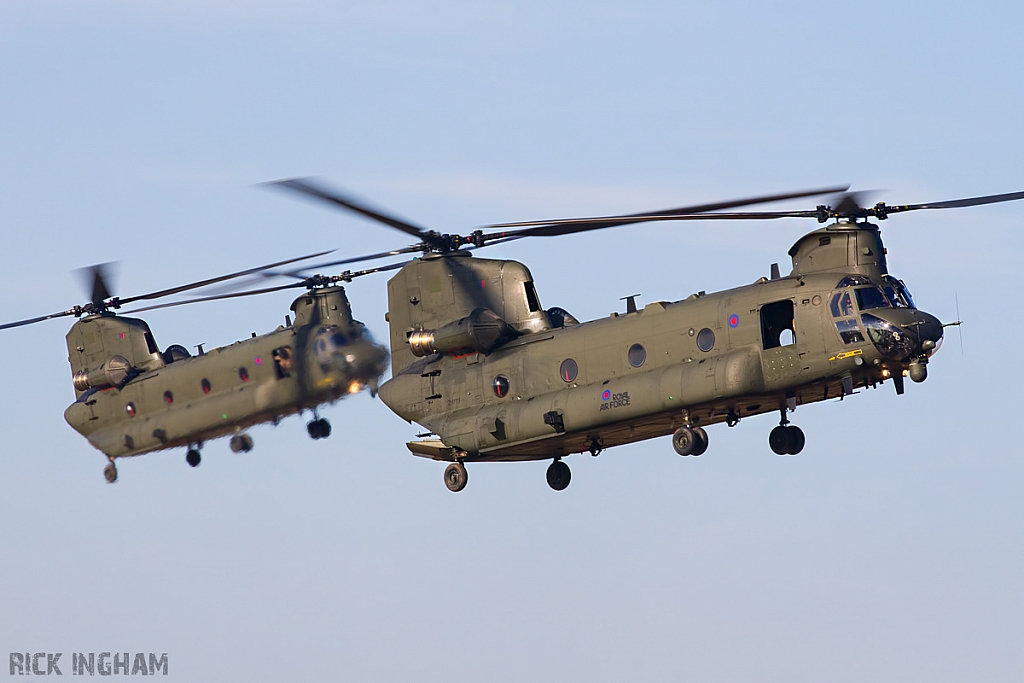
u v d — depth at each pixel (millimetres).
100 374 189000
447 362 137500
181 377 181875
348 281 170250
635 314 127562
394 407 140625
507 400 132750
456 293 138625
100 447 189750
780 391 120062
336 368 167500
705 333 122562
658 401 122375
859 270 120062
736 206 120000
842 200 122188
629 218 123625
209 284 160125
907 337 116125
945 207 120125
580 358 128625
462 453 135125
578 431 127188
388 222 136250
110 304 192500
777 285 121562
